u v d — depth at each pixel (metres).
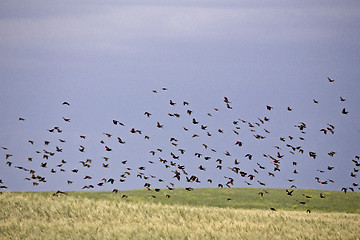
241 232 22.42
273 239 21.27
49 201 29.59
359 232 23.34
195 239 20.81
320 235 22.73
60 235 21.77
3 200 29.22
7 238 21.06
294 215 29.33
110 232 21.92
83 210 27.39
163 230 22.22
